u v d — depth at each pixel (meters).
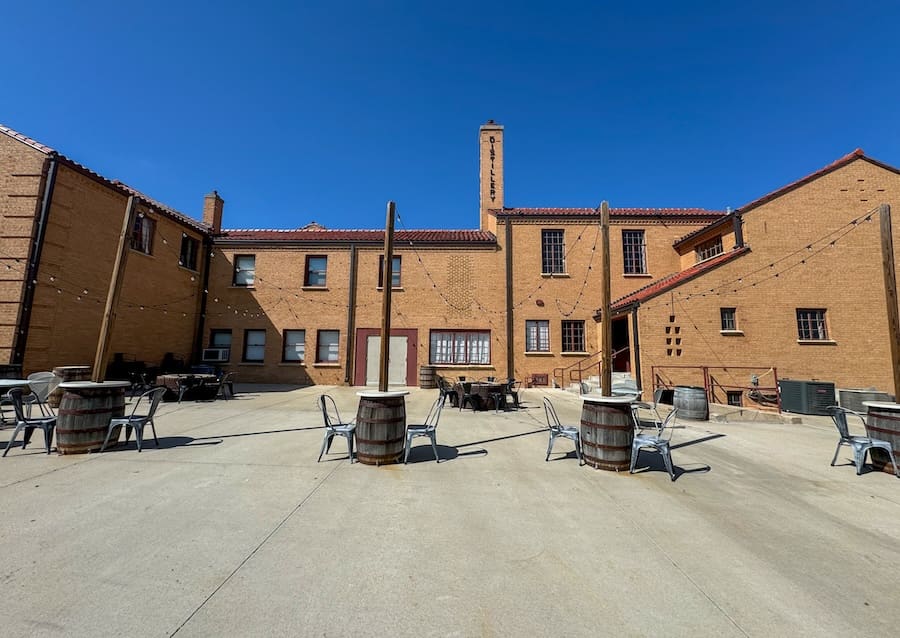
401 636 2.38
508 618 2.56
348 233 21.20
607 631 2.46
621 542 3.64
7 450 5.97
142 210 15.32
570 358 18.22
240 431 7.98
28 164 11.64
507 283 18.70
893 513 4.48
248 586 2.84
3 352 10.73
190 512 4.09
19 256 11.16
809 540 3.77
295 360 18.84
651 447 5.75
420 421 9.63
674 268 18.88
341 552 3.35
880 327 14.88
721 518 4.25
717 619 2.59
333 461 6.02
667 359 14.41
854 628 2.53
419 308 18.78
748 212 15.24
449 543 3.55
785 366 14.53
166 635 2.34
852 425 10.12
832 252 15.14
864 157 15.73
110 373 13.37
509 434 8.17
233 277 19.25
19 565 3.03
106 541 3.44
